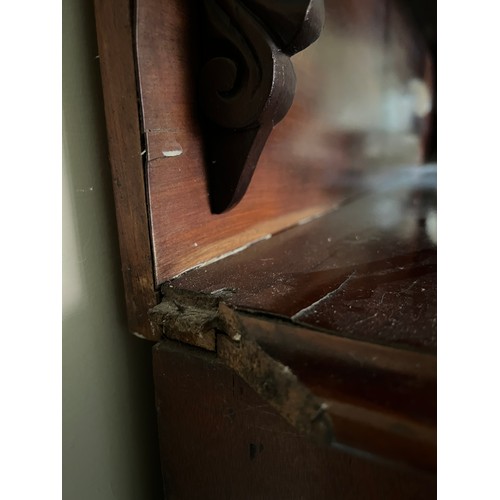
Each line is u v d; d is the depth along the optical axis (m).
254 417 0.28
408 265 0.34
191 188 0.32
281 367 0.25
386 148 0.80
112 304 0.33
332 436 0.23
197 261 0.33
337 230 0.45
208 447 0.30
